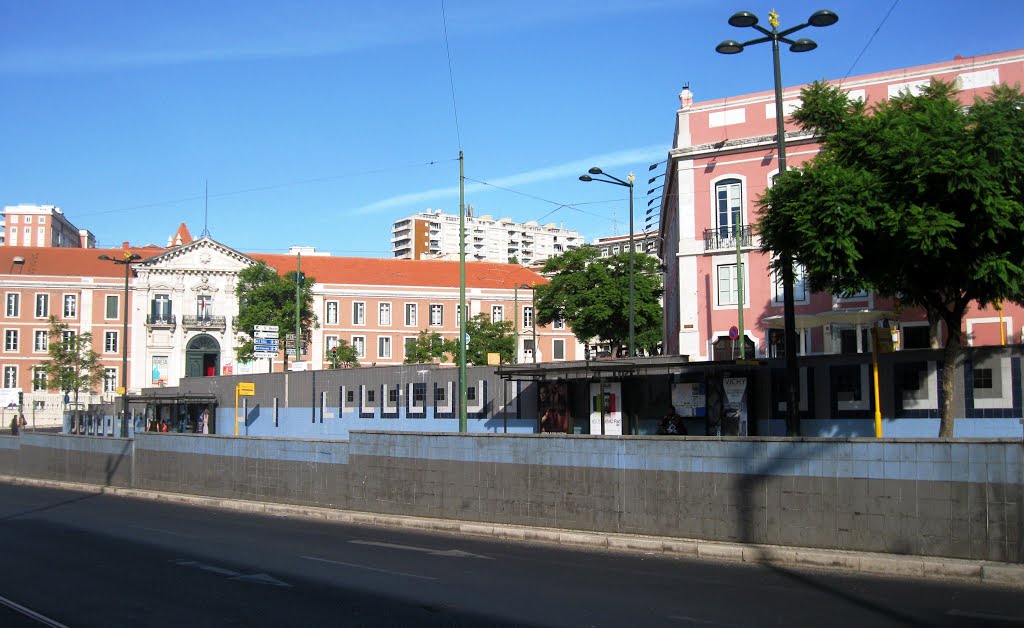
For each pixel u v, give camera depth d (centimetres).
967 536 1191
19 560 1405
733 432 2295
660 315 4566
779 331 3322
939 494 1218
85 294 8556
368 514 1919
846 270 1661
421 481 1848
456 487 1781
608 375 2527
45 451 3206
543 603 1039
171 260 8750
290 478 2152
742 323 3139
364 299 8919
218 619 976
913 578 1168
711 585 1140
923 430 1981
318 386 3825
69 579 1232
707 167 3697
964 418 1917
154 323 8619
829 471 1314
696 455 1452
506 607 1020
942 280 1739
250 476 2269
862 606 997
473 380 3152
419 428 3322
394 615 986
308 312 7162
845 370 2122
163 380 8288
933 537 1218
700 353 3662
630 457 1529
